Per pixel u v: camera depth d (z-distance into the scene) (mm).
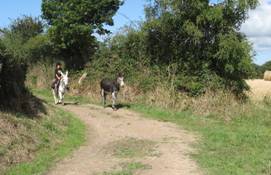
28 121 15852
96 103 27094
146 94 26234
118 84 24359
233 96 24203
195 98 24422
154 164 12906
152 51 28438
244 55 24562
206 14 24391
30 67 35375
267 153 14180
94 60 31281
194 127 19625
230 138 16656
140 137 17172
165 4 25609
